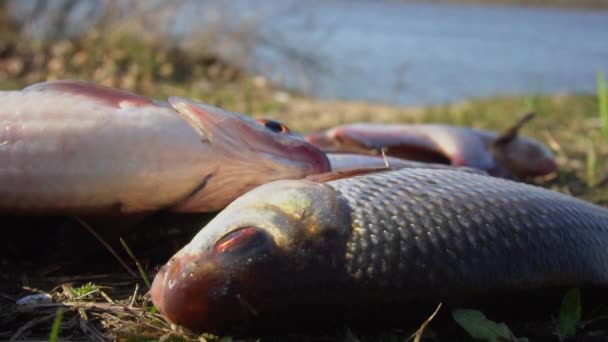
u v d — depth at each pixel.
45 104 0.33
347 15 3.54
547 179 0.54
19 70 0.88
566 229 0.31
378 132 0.49
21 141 0.33
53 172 0.33
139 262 0.36
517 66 1.80
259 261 0.29
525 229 0.31
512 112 0.87
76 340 0.31
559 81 1.52
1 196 0.33
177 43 1.01
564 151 0.64
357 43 2.03
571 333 0.31
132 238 0.36
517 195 0.32
